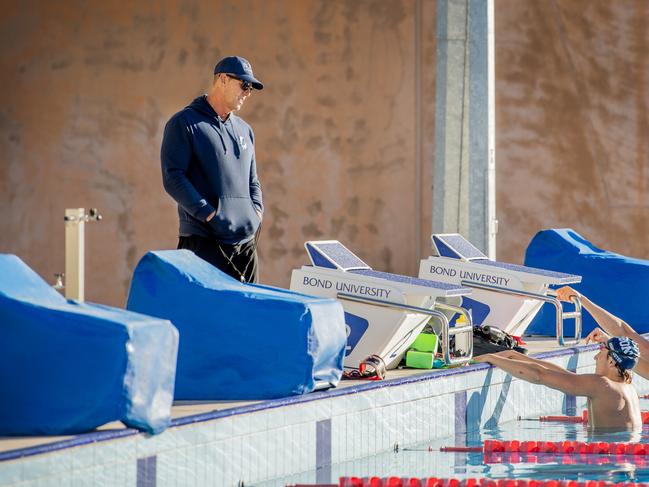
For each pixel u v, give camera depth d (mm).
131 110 68062
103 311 18141
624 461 22469
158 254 22891
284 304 21812
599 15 60750
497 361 27203
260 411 20344
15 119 70062
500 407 27922
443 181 42531
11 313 17328
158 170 67812
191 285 22312
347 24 65188
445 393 25844
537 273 32344
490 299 32531
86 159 68812
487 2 41250
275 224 66188
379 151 64938
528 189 61688
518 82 61656
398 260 64750
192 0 67000
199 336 22016
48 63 69375
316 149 65750
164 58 67500
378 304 26125
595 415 26562
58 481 16172
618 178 60719
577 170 61219
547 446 23875
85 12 68625
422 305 27094
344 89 65312
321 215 65812
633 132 60500
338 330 22688
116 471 17172
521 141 61625
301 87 65812
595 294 37281
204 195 26750
